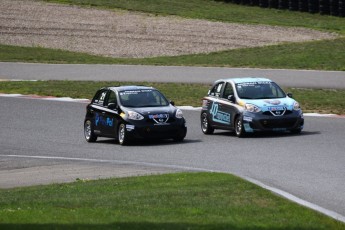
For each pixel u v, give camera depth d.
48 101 111.31
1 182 55.16
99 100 79.94
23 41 178.50
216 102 81.12
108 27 192.12
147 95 78.06
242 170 56.66
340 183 50.00
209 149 69.44
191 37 182.25
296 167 57.25
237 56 158.12
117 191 46.00
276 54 157.38
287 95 80.75
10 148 75.12
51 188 49.19
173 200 41.94
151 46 174.62
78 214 37.88
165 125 74.50
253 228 34.72
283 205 40.28
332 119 89.62
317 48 161.88
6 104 108.31
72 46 175.50
